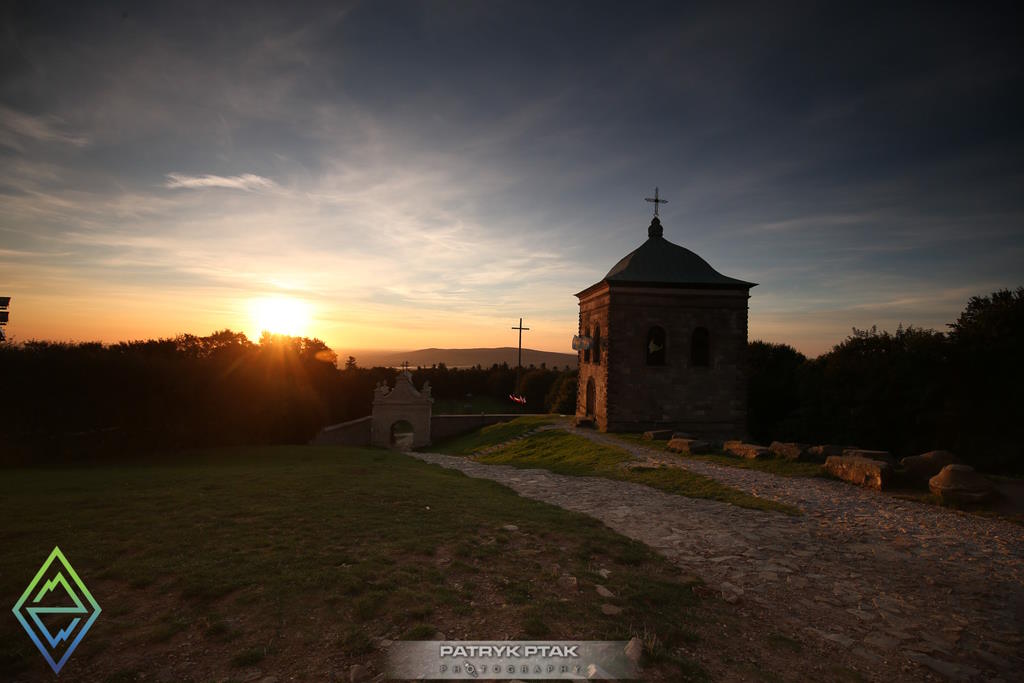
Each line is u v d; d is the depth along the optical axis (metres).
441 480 17.02
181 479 15.23
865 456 16.64
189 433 26.16
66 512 10.48
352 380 63.75
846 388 32.16
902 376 29.64
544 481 17.92
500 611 6.52
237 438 29.12
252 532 9.26
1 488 13.34
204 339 43.22
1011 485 14.57
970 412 27.52
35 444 20.38
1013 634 6.96
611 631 6.18
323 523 10.02
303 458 22.45
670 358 30.19
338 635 5.75
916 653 6.41
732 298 30.61
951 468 13.80
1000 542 10.58
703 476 17.20
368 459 23.19
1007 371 27.53
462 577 7.59
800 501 13.84
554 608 6.66
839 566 9.27
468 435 45.12
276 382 32.78
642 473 18.25
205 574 7.12
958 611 7.60
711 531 11.27
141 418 23.58
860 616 7.38
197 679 4.88
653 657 5.67
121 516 10.21
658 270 31.61
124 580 6.96
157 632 5.60
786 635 6.73
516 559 8.55
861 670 5.97
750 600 7.77
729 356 30.55
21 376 19.98
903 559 9.63
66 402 21.05
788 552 9.95
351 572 7.37
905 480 15.07
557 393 67.38
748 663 5.93
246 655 5.24
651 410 30.00
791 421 35.00
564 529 10.65
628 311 30.08
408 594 6.75
